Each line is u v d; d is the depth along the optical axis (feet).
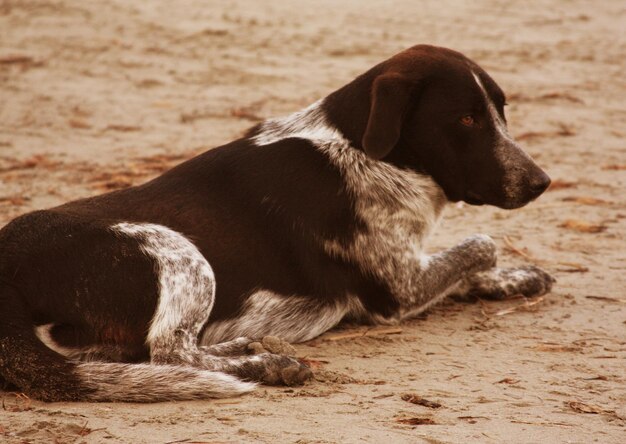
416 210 37.04
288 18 111.96
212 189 35.22
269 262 34.86
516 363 33.60
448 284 39.17
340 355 34.45
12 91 79.87
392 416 28.14
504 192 35.91
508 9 122.72
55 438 25.88
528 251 48.14
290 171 35.99
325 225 35.91
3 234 31.86
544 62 97.96
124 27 103.30
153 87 83.20
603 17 120.57
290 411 28.45
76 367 29.40
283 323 35.22
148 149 66.64
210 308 32.45
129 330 31.37
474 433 26.94
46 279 30.89
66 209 33.42
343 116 36.83
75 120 72.74
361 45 100.78
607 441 26.76
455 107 35.60
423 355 34.45
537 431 27.32
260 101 79.82
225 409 28.66
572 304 40.68
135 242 31.78
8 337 29.60
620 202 57.00
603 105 82.64
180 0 117.39
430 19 115.14
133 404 29.22
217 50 96.12
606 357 34.35
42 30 100.07
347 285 36.63
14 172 60.59
